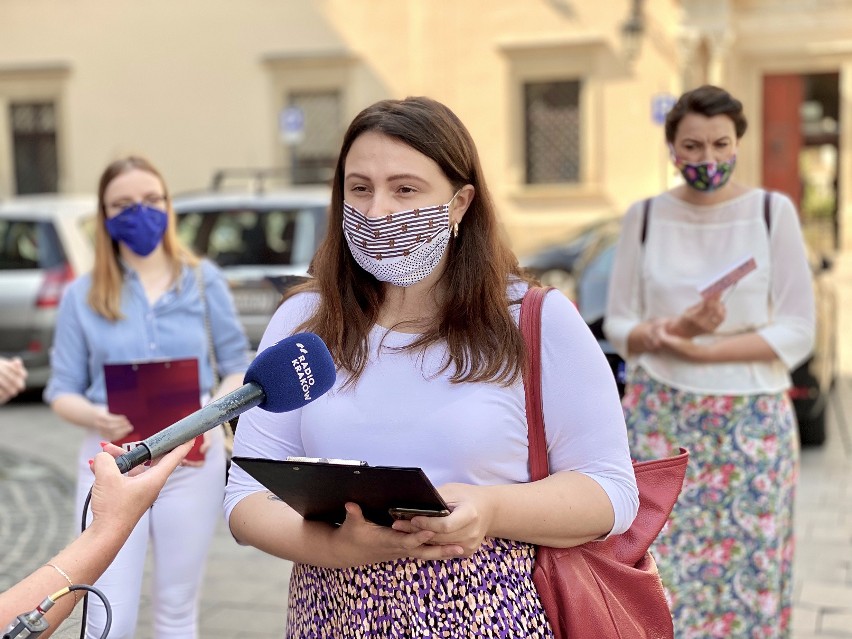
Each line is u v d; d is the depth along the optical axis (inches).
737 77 722.8
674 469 88.1
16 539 225.8
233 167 760.3
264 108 753.0
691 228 142.9
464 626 76.5
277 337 86.9
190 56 758.5
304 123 754.8
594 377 80.9
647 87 694.5
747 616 140.6
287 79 749.3
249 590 193.2
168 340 135.3
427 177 80.0
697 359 139.0
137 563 120.6
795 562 202.7
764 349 137.9
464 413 78.5
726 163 136.1
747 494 139.7
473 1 717.3
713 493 140.6
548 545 79.0
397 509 70.6
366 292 84.2
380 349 81.4
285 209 324.2
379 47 734.5
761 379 139.9
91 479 130.6
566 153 718.5
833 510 237.1
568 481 78.7
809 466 275.6
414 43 729.0
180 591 126.3
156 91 764.6
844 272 706.2
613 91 700.7
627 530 85.0
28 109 788.6
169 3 757.3
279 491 73.7
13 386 122.3
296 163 734.5
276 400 73.0
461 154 81.3
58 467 287.9
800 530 223.0
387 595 77.0
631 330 143.7
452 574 77.0
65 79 774.5
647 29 690.2
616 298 148.9
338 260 84.9
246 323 309.7
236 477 84.9
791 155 733.3
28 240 365.4
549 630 79.4
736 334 140.6
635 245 147.3
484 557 77.7
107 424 122.5
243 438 84.8
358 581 77.6
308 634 80.5
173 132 764.6
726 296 140.0
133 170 135.1
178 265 138.6
